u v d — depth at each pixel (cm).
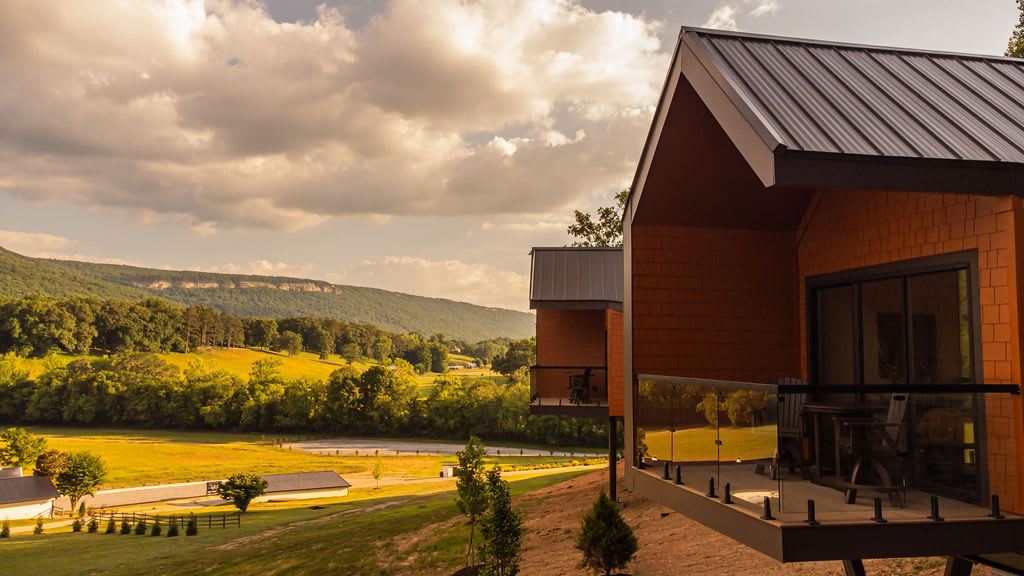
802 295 754
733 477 473
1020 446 427
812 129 429
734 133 464
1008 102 534
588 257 1794
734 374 732
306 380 10706
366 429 10025
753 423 455
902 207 589
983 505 437
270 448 8612
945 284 541
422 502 3859
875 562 973
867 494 442
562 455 7781
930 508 436
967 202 502
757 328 745
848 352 682
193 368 11438
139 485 6275
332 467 7231
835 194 696
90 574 2733
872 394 469
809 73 531
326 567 2211
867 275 640
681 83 569
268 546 2884
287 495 5372
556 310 1816
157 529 3753
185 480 6531
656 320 721
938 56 635
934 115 485
